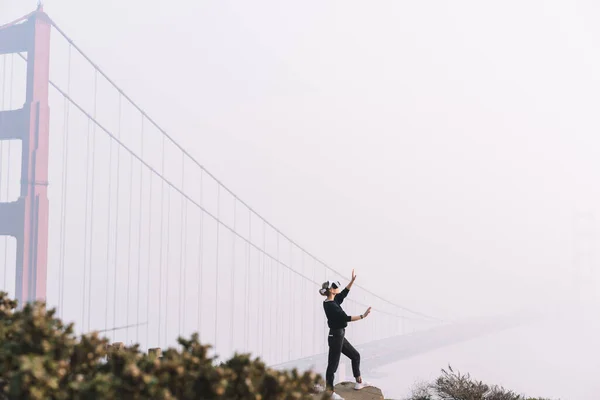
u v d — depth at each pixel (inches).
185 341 162.7
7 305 208.8
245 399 150.6
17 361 146.6
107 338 164.9
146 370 155.3
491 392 417.1
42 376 139.3
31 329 154.3
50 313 169.5
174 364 149.9
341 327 348.5
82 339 160.6
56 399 141.5
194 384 151.0
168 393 142.6
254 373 155.4
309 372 162.2
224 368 159.5
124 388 144.8
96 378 143.6
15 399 140.0
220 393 146.9
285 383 154.0
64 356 156.1
